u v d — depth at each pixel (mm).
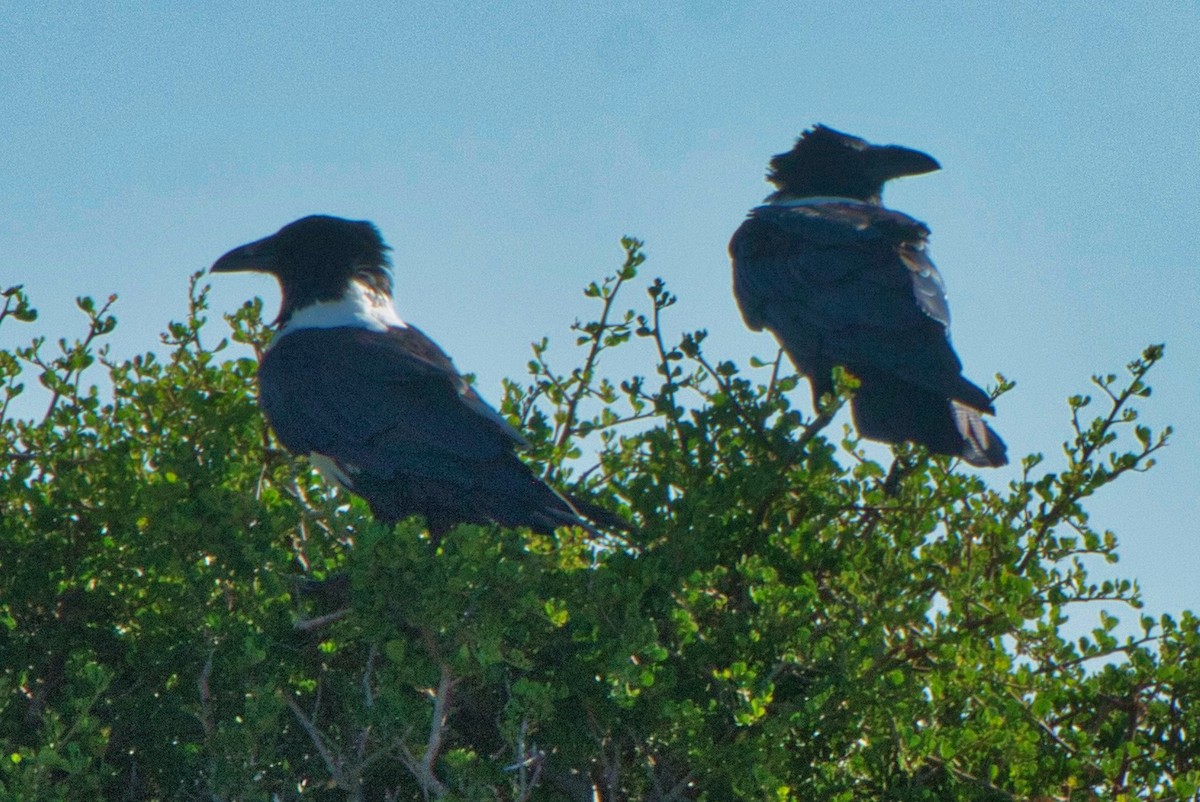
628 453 12359
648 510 11383
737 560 11547
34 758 9359
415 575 9648
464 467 12328
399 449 12586
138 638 11156
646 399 12430
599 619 9930
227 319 13812
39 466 11969
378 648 10406
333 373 13031
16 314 12477
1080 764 10273
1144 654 10906
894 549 11359
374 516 12766
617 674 9234
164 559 10500
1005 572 11180
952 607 10789
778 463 11758
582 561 11242
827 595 11570
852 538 11617
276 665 10297
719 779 9820
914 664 11133
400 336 13867
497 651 9266
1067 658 11023
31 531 11406
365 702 9914
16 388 12180
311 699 11023
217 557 10406
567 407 12750
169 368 12562
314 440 12938
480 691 10875
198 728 10773
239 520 10281
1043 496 12305
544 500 11500
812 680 10172
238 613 10352
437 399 12797
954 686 10266
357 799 9672
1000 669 10383
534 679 10414
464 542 9695
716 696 10305
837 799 9969
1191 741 11094
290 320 14156
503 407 13172
